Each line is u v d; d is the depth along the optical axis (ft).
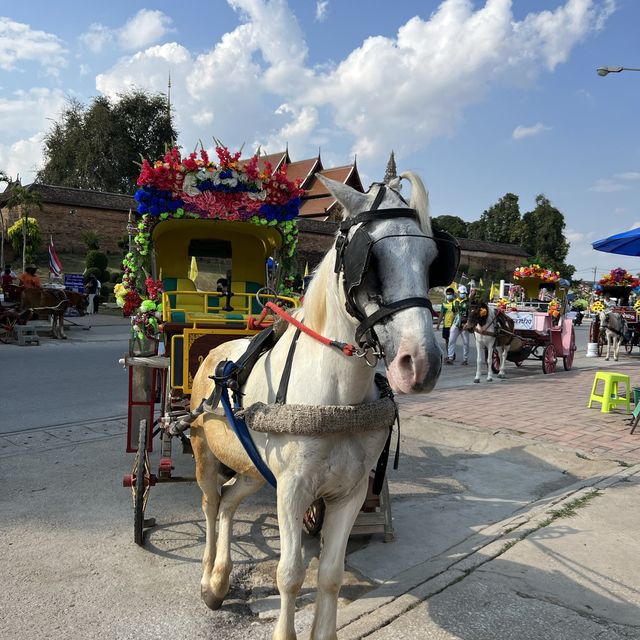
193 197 17.11
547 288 62.85
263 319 14.52
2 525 15.10
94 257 112.06
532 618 10.77
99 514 15.98
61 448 21.81
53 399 29.66
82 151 164.04
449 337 51.37
